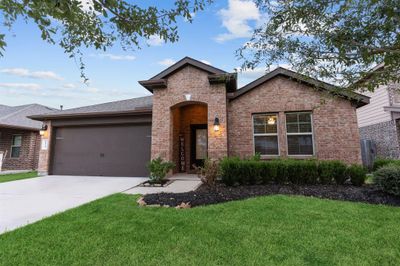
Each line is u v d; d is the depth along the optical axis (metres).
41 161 10.57
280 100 8.93
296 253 2.69
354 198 5.12
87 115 10.12
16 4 1.97
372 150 10.52
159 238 3.15
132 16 2.63
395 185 5.04
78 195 6.08
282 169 6.77
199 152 10.85
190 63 8.94
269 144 9.00
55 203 5.21
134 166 9.80
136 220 3.85
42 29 2.23
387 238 3.04
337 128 8.26
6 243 3.03
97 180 8.71
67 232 3.38
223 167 6.87
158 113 9.16
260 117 9.25
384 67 3.50
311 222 3.66
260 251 2.75
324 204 4.62
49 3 1.91
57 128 10.96
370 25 2.99
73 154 10.58
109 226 3.59
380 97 11.32
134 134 10.02
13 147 13.88
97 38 2.94
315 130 8.46
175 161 10.09
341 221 3.67
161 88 9.29
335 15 3.21
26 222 3.91
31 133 13.80
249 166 6.82
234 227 3.49
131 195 5.89
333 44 3.30
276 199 5.03
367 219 3.75
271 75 9.02
